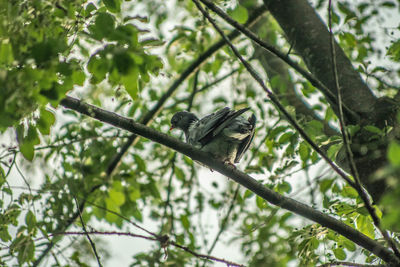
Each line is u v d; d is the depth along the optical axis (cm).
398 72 948
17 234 925
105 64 652
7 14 639
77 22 743
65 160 1266
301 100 1234
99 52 648
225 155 1127
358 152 852
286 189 974
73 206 1191
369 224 898
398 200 465
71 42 734
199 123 1141
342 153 870
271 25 1490
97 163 1338
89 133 1326
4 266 932
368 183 851
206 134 1077
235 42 1441
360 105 922
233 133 1093
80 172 1255
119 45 660
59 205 1114
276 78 1148
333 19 1205
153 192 1453
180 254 1308
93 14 751
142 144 1584
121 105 1261
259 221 1489
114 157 1393
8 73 603
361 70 984
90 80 772
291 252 1233
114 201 1234
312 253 947
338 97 718
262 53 1327
